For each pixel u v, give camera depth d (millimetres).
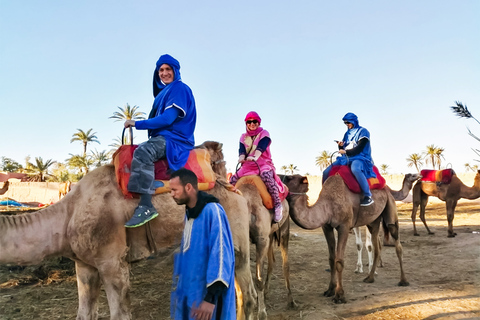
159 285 7000
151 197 4043
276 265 9180
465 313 5211
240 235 4500
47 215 3922
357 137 7320
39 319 5352
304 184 6480
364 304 5801
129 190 3918
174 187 2785
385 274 7910
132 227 3975
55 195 36594
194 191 2801
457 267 8141
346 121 7547
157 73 4680
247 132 5727
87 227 3834
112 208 3938
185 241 2775
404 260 9234
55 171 49125
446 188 12641
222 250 2641
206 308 2545
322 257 10008
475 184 12664
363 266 8914
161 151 4195
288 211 6105
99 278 4215
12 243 3723
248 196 5180
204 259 2701
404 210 24625
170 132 4371
